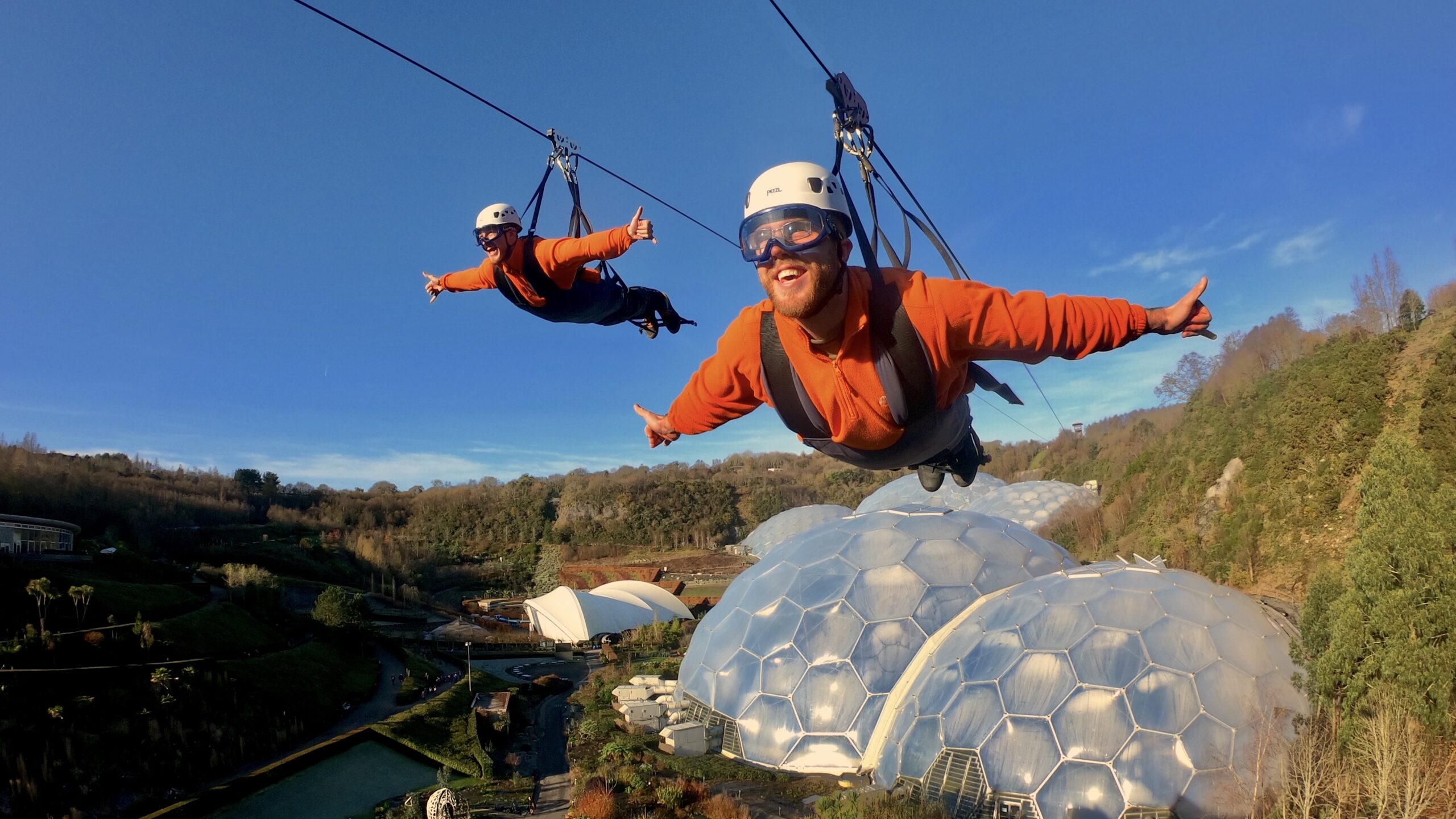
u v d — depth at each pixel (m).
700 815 32.28
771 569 46.94
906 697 35.06
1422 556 23.55
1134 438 106.94
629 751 38.31
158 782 39.25
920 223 5.23
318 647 64.38
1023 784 27.09
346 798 39.47
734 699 40.53
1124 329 3.61
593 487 172.62
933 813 27.83
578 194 6.28
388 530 160.75
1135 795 25.59
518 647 85.25
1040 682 29.20
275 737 47.19
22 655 42.78
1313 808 22.88
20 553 65.44
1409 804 19.95
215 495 141.62
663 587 122.44
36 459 99.31
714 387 4.52
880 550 43.25
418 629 93.62
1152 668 28.08
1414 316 63.91
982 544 43.22
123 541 92.12
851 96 5.00
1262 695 27.12
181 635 53.78
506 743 48.59
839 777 34.97
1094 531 85.31
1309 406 63.69
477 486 187.75
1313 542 56.28
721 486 172.50
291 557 109.62
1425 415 52.16
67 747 37.47
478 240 5.34
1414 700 22.48
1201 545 66.88
